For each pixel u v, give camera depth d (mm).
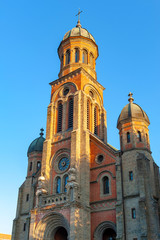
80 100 52406
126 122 46781
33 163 58219
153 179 43688
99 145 48219
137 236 37125
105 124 57938
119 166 43438
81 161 46406
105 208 42719
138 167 41406
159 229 37312
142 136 45406
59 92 57656
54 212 43062
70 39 62281
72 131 49000
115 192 43031
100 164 46625
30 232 44312
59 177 49188
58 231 46250
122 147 45625
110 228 42844
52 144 52719
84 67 59625
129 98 50031
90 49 62844
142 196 39000
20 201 54625
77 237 39406
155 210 38219
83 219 41562
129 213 39219
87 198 43688
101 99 59844
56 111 56281
